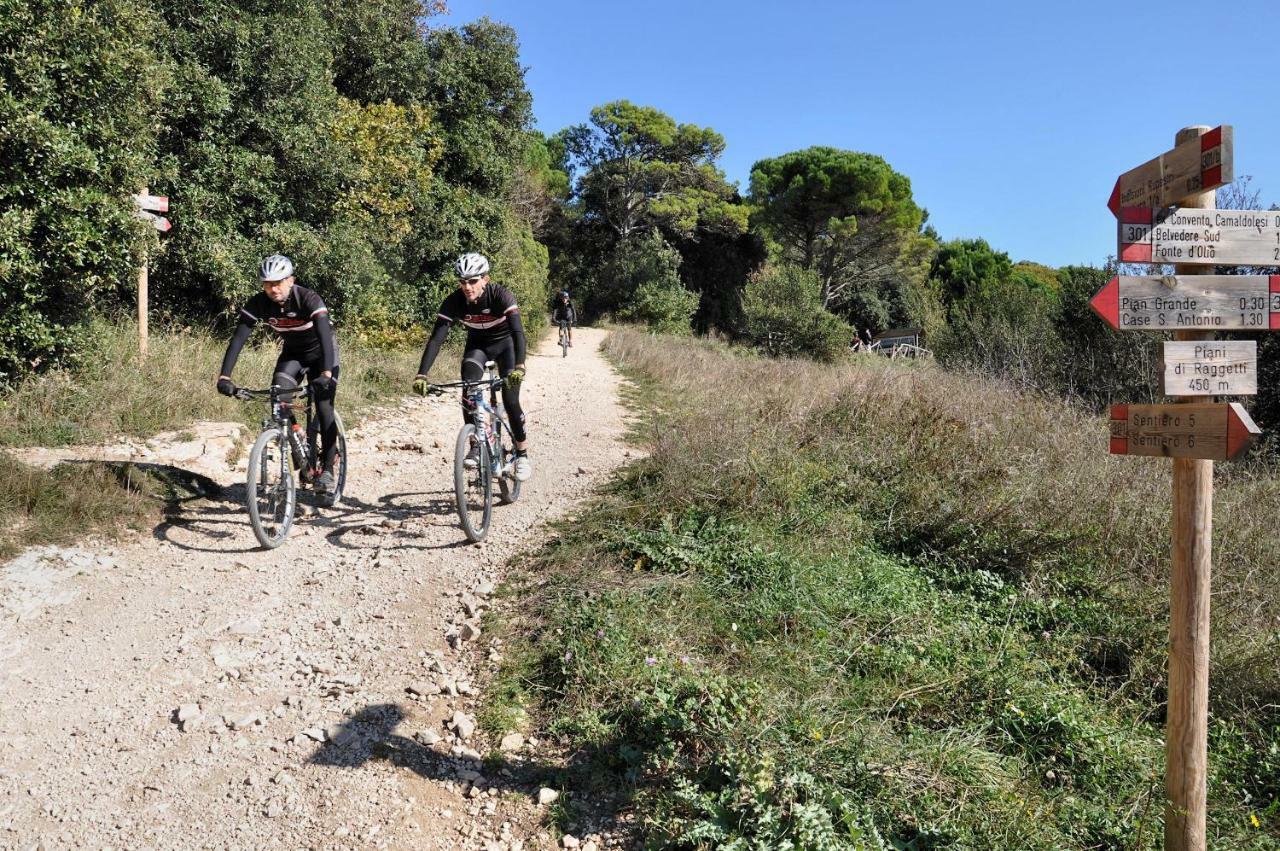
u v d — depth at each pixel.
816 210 42.88
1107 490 6.15
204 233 11.30
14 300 7.01
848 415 8.18
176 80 10.73
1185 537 2.64
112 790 3.17
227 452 7.08
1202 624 2.64
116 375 7.75
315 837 2.98
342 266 13.20
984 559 5.52
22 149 6.88
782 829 2.83
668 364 16.66
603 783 3.25
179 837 2.96
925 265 49.16
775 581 4.79
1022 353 13.45
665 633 4.19
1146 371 11.76
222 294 11.49
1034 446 7.35
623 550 5.25
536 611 4.57
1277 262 2.67
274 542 5.50
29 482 5.36
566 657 3.94
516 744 3.50
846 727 3.46
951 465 6.78
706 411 8.90
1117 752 3.52
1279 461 8.07
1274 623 4.61
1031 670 4.14
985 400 8.86
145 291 8.77
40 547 4.99
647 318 42.84
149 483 6.00
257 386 8.90
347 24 16.78
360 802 3.15
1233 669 4.15
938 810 3.05
